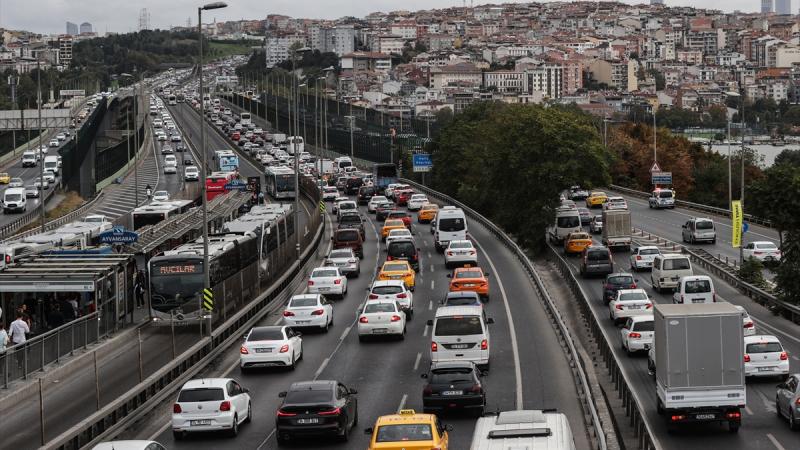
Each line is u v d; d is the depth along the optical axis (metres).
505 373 90.56
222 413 70.31
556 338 107.50
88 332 98.06
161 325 108.44
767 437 69.00
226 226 142.25
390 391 84.12
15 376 81.25
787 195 132.62
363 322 107.06
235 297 117.44
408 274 140.50
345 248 164.38
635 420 68.94
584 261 159.00
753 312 128.62
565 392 82.50
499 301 133.25
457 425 71.88
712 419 69.62
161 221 162.75
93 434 69.62
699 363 69.56
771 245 171.75
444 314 89.75
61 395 77.00
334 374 91.69
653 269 145.50
